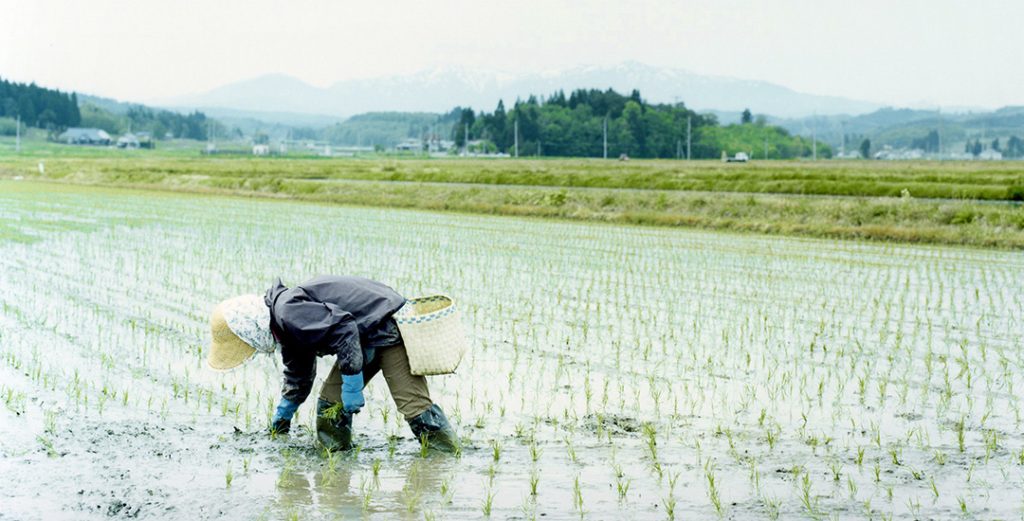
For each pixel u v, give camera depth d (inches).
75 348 355.6
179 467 225.5
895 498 205.8
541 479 218.1
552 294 501.0
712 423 264.1
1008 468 226.5
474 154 6865.2
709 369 330.3
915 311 462.3
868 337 392.2
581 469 225.5
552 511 197.9
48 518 192.5
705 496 206.8
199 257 644.7
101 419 263.9
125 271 570.6
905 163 3759.8
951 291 520.1
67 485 211.8
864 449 240.8
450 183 1718.8
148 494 206.8
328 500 204.1
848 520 193.2
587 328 402.3
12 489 208.7
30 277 541.3
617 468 225.5
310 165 2780.5
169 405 279.6
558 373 321.7
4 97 7470.5
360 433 254.7
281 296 235.3
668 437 251.0
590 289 518.3
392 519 193.0
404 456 235.3
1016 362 346.9
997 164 3484.3
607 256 687.1
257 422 263.9
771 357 351.6
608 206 1132.5
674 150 7017.7
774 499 205.2
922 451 239.5
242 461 230.8
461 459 232.8
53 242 731.4
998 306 479.8
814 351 365.1
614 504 202.1
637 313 445.4
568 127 6958.7
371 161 3752.5
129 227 875.4
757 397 292.8
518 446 243.1
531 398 289.7
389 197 1349.7
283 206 1263.5
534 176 1676.9
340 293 234.4
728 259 678.5
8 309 436.1
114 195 1438.2
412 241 781.3
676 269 615.5
